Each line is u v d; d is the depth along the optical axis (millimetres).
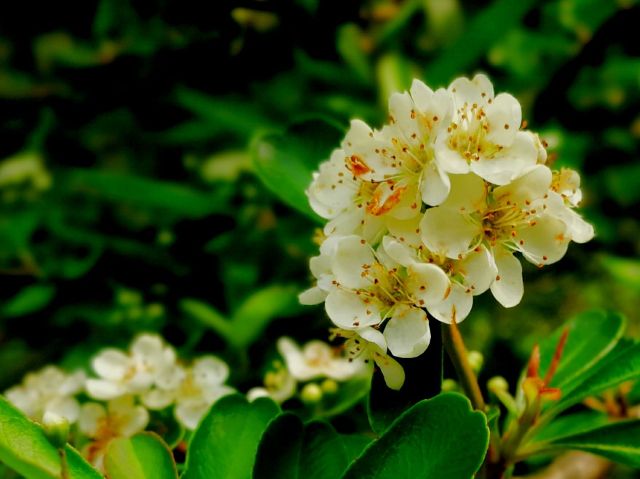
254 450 226
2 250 364
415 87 216
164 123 372
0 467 246
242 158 373
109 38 354
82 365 331
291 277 343
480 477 229
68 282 343
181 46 334
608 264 397
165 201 347
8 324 354
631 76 399
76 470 213
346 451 223
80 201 381
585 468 275
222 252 343
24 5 348
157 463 224
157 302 341
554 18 405
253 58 332
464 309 213
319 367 269
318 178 224
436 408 208
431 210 213
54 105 364
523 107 383
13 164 387
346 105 366
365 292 215
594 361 241
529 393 226
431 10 394
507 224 215
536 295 424
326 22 324
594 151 417
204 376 261
